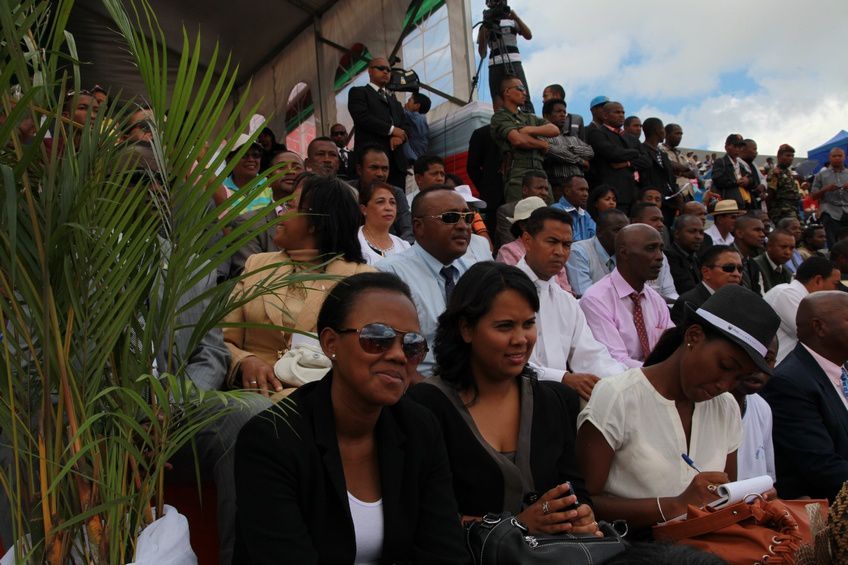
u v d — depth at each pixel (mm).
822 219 13008
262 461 2211
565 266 6465
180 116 2113
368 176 6660
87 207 2109
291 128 10172
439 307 4309
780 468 4211
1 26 2016
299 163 5523
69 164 2061
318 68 9719
